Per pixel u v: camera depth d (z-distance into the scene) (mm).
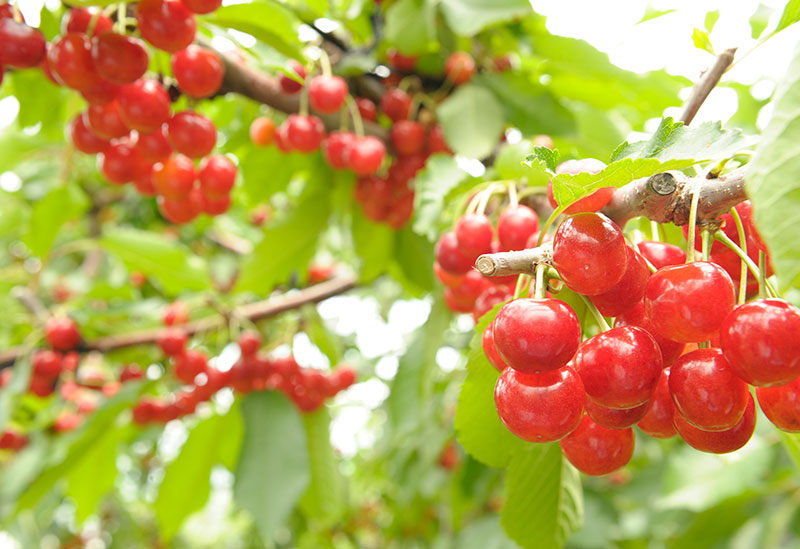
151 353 756
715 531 697
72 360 707
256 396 649
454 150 487
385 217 582
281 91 492
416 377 669
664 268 254
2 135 739
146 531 1614
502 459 332
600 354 252
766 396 255
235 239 1186
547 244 261
